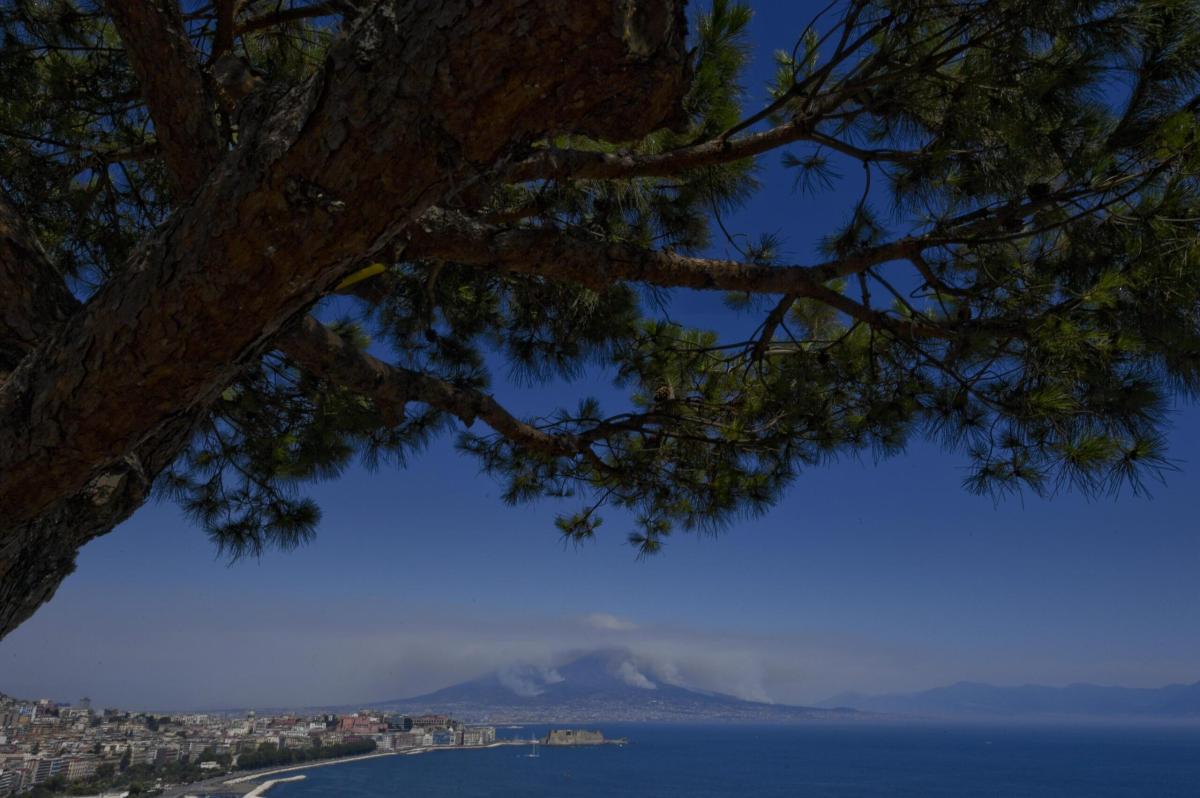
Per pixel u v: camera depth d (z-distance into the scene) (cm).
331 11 273
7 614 150
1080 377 258
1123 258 247
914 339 296
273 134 102
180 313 112
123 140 379
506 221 279
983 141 256
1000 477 289
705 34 301
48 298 156
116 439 126
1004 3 222
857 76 261
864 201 344
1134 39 234
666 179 361
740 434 371
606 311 414
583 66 102
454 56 95
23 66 351
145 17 144
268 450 420
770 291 262
